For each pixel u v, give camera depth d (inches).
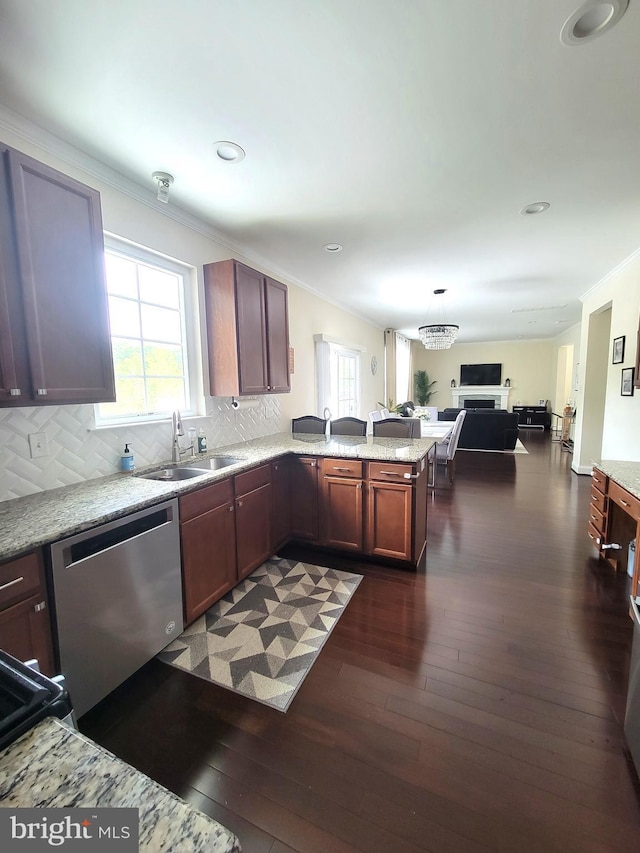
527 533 135.3
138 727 59.9
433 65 58.7
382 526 110.3
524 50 56.2
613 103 67.5
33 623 52.4
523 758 53.5
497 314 270.5
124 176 88.4
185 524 79.4
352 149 79.8
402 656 74.3
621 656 73.7
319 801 48.5
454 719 60.1
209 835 15.7
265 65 58.1
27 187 60.4
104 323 73.3
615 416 162.9
